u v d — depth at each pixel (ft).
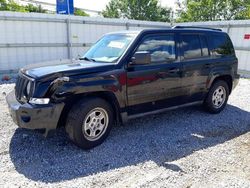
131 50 12.94
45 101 10.73
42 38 34.27
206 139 13.66
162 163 11.02
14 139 12.83
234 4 89.61
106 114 12.39
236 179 9.90
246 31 36.19
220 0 90.22
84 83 11.37
